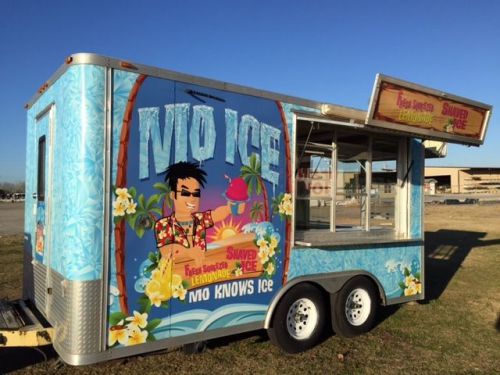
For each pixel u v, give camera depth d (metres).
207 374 4.46
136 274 4.00
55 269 4.23
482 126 6.71
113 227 3.88
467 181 81.19
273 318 4.93
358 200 6.13
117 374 4.43
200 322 4.40
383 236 6.36
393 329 5.98
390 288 6.15
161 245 4.14
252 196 4.79
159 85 4.14
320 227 5.66
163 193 4.15
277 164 5.00
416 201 6.64
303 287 5.17
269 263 4.91
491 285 8.74
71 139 3.81
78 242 3.75
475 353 5.21
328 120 5.35
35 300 5.03
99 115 3.80
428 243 15.15
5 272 9.38
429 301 7.45
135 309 4.00
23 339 4.05
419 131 5.84
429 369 4.74
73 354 3.73
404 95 5.54
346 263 5.63
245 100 4.74
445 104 6.08
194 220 4.36
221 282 4.54
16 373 4.43
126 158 3.95
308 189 5.52
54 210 4.30
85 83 3.76
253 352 5.06
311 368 4.68
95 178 3.78
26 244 5.63
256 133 4.82
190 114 4.33
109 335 3.86
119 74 3.92
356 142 6.12
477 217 27.12
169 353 4.95
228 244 4.59
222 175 4.55
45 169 4.71
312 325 5.27
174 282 4.23
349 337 5.60
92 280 3.77
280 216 5.01
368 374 4.59
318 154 5.66
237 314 4.66
